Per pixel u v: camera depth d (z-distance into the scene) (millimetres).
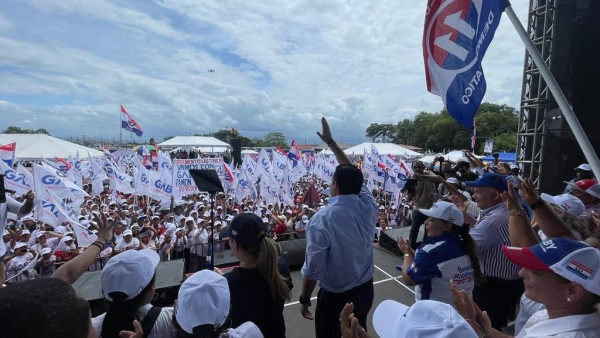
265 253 2664
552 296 1759
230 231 2717
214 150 53156
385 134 115875
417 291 3281
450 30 3924
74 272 2543
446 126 72312
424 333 1512
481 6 3602
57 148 27141
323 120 3912
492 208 3676
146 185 14938
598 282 1620
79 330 1262
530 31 8789
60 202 10742
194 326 1945
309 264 3070
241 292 2586
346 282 3152
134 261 2270
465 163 8328
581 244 1764
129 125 23922
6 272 8586
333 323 3230
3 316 1114
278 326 2688
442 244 2996
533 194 2988
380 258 8570
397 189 16438
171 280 6555
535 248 1846
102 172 20234
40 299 1194
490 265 3525
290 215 13727
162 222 13867
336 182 3275
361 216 3236
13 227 11391
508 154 35625
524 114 9250
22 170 14672
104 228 2980
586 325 1623
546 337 1688
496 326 3557
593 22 7438
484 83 3629
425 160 38125
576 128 2699
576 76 7902
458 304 2268
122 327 2162
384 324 1894
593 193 4301
